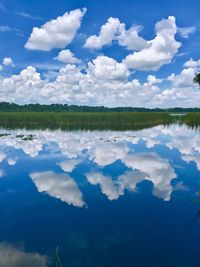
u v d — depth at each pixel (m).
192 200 9.39
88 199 9.53
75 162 15.18
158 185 11.02
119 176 12.38
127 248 6.51
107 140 24.45
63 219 8.02
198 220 7.95
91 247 6.55
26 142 22.52
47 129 36.84
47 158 16.19
